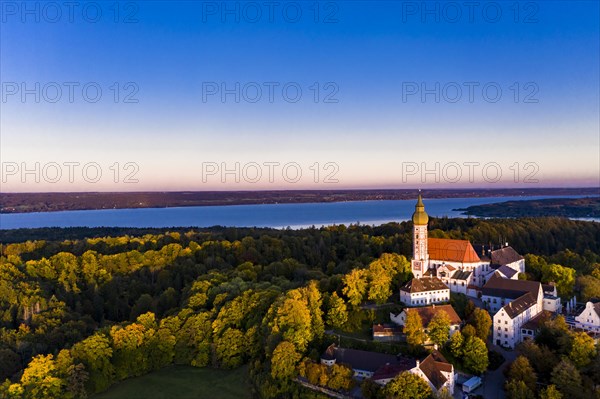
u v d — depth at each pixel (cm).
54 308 17188
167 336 15025
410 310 13575
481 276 17525
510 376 11406
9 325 16450
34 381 12506
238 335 14712
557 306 15725
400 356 12500
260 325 14862
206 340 15112
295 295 14412
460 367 12494
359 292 15388
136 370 14300
